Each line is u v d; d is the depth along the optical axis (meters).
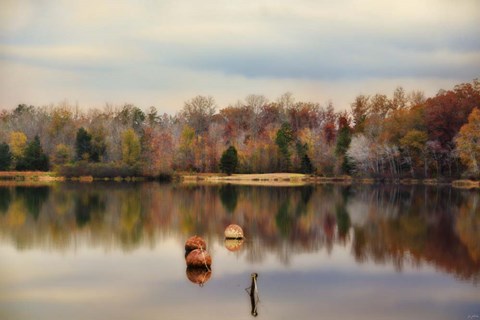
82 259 29.95
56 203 54.34
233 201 57.12
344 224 41.88
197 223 42.25
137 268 28.00
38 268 28.12
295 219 44.50
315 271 27.73
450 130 82.75
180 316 21.36
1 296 23.58
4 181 89.75
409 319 21.39
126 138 97.56
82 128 97.94
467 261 29.72
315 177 97.75
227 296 23.62
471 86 82.62
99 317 21.30
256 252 31.84
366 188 74.38
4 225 40.75
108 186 78.38
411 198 60.06
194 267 27.92
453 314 21.86
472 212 48.25
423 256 30.91
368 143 90.12
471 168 78.25
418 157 85.81
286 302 23.00
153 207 51.53
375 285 25.36
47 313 21.77
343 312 21.94
